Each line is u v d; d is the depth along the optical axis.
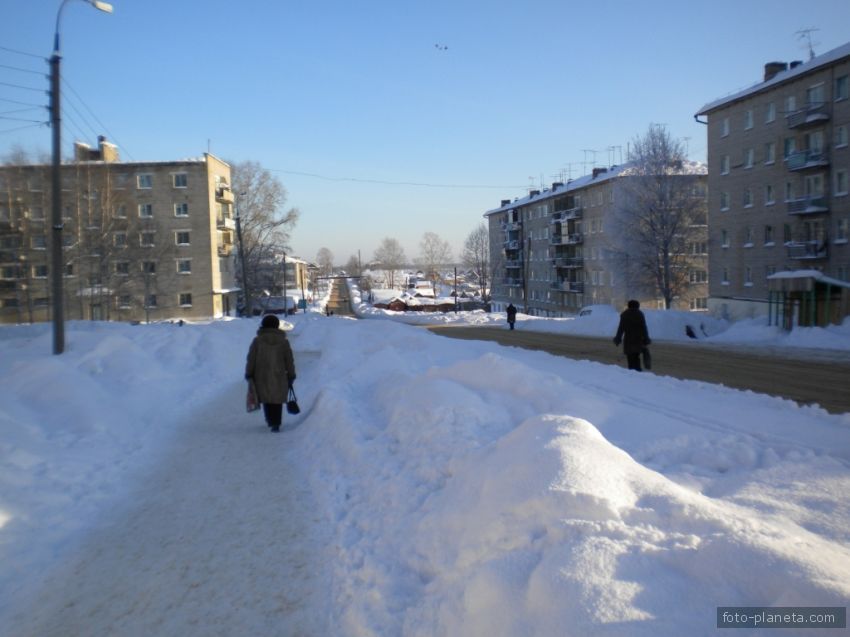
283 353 9.26
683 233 47.44
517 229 91.44
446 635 3.22
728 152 47.00
